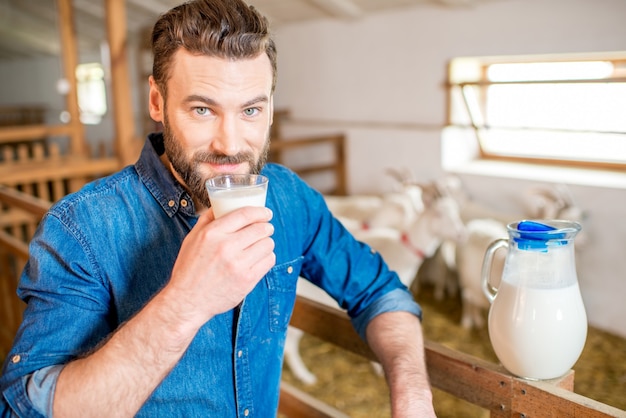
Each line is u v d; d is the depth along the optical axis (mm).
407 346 1196
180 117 950
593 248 3869
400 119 5102
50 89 10641
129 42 8039
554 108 4176
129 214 1056
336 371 3455
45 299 963
